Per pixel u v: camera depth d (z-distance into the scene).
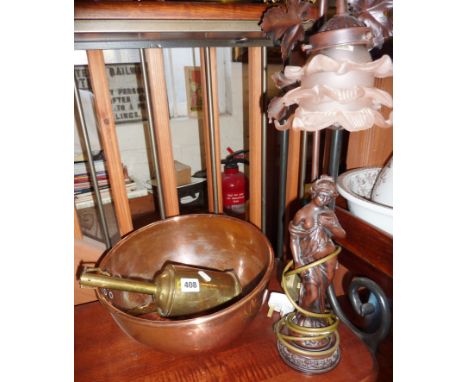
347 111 0.40
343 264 0.80
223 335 0.50
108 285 0.52
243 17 0.60
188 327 0.46
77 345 0.62
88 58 0.61
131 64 1.31
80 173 1.27
